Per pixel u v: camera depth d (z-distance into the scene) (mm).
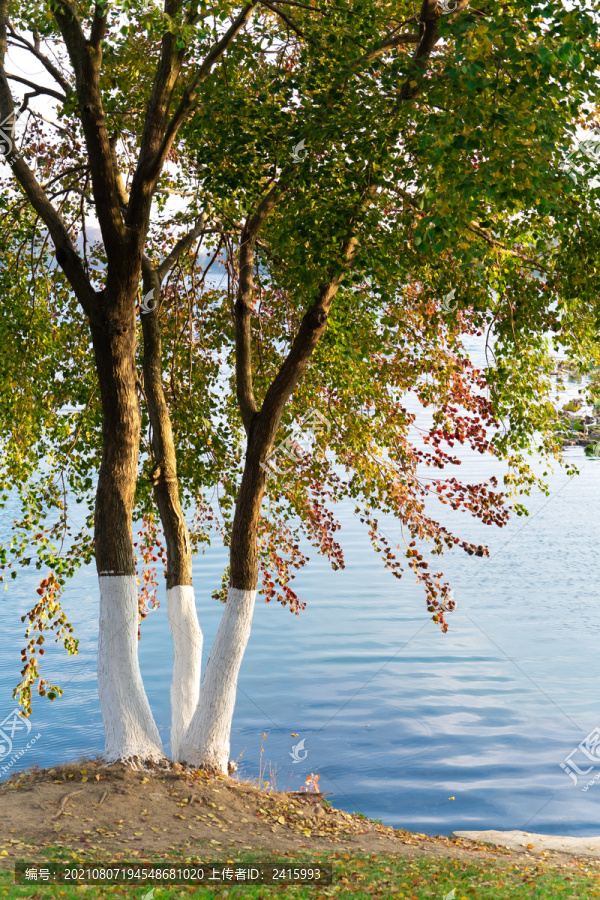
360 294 10664
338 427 13570
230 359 14195
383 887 6820
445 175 7441
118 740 8992
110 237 9094
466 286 11203
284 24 11562
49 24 10602
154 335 11016
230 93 9383
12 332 12117
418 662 20203
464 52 7332
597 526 38469
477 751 14984
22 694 11727
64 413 13633
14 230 12711
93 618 23734
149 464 13148
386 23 10016
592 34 7328
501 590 27734
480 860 8430
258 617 24453
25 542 12328
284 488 13555
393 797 13070
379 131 8211
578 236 9289
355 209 8422
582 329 11359
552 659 20422
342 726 16094
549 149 7430
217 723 9547
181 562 10422
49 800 8031
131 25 10539
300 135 8375
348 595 27078
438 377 13469
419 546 34750
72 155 12883
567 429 13211
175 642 10305
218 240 13570
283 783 13383
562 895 6941
